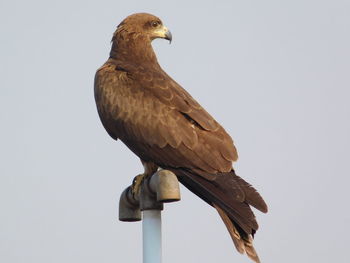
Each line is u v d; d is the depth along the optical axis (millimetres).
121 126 12859
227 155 12188
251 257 10586
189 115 12516
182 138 12289
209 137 12289
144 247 10352
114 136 13281
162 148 12414
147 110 12664
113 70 13469
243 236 10820
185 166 12195
